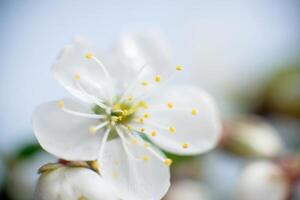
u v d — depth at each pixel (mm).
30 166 122
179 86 102
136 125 99
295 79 151
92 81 95
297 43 169
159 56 101
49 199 85
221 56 156
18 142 123
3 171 122
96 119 96
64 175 86
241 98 151
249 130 124
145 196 91
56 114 90
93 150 92
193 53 156
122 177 92
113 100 98
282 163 121
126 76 100
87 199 85
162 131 99
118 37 101
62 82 91
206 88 152
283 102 147
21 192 121
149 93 101
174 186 122
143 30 102
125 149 94
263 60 160
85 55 94
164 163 93
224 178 127
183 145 98
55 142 88
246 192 118
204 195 123
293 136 145
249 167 120
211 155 125
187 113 100
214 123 99
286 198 118
